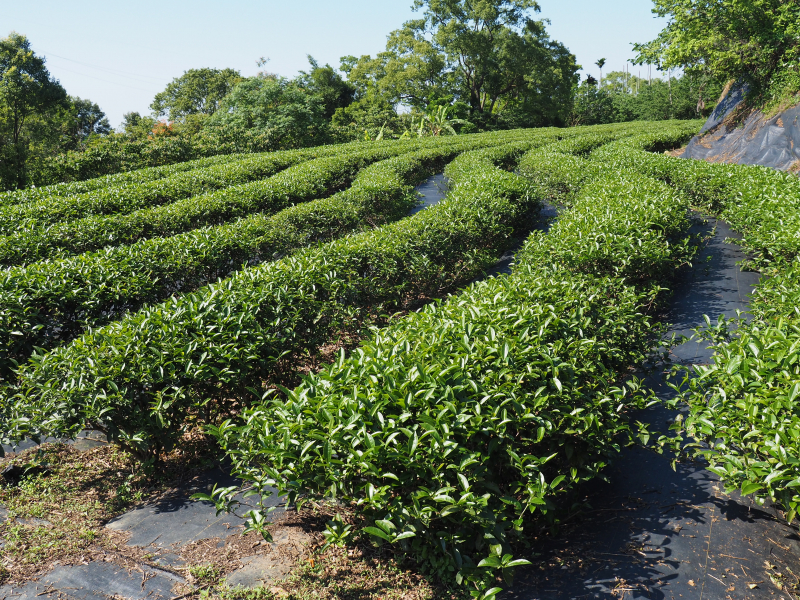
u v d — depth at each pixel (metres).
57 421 3.88
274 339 4.92
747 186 10.63
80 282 6.57
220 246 8.23
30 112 38.84
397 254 7.19
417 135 44.03
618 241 6.48
